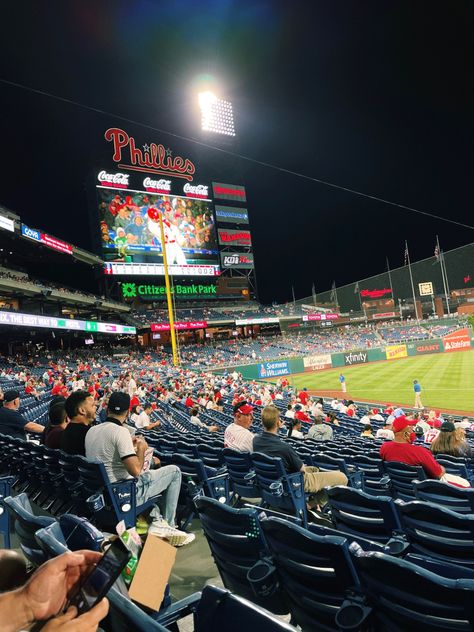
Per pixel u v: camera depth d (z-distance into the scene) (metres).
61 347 57.47
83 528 1.83
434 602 1.60
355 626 1.80
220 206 69.31
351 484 5.25
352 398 29.52
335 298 83.12
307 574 2.10
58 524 1.94
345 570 1.93
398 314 75.44
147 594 2.11
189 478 4.77
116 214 57.47
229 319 65.31
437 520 2.60
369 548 2.95
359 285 79.25
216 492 4.71
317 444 8.12
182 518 4.84
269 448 4.87
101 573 1.03
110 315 61.53
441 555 2.66
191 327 60.94
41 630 0.96
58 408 5.91
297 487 4.58
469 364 40.38
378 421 16.56
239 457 5.34
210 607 1.37
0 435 6.51
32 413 13.33
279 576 2.36
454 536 2.55
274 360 50.62
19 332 43.81
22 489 6.05
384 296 76.88
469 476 5.92
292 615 2.40
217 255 66.56
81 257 52.34
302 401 20.84
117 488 3.88
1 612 0.99
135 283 61.88
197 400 21.89
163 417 17.12
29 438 9.08
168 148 63.97
